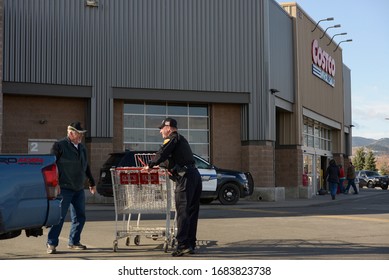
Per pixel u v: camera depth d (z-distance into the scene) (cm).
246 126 2498
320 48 3384
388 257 829
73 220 899
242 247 933
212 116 2495
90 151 2261
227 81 2466
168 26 2398
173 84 2392
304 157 3095
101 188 1870
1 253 864
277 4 2681
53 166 759
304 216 1541
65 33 2250
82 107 2316
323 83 3503
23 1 2194
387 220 1413
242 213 1652
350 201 2622
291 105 2880
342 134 3988
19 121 2228
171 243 919
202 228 1215
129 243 960
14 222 697
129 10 2345
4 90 2147
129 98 2333
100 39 2298
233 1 2489
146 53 2359
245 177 2100
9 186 695
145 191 891
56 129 2275
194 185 843
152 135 2427
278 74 2658
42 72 2209
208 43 2448
